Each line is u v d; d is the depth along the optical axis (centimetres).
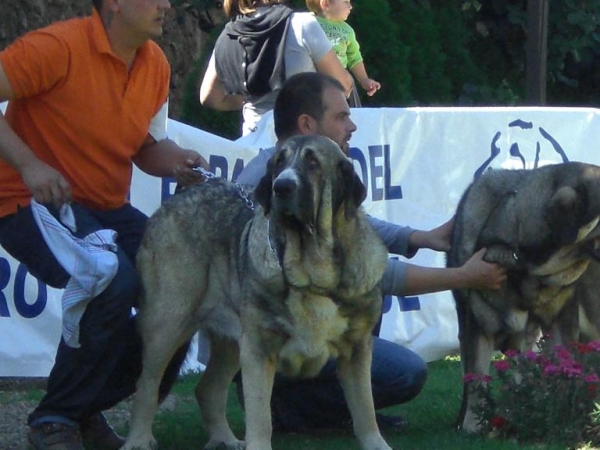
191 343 994
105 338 817
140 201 1142
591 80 2239
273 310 766
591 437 866
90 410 841
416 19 1816
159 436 928
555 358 880
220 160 1160
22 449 888
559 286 909
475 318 927
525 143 1302
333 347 788
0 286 1107
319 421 952
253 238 773
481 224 929
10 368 1109
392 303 1237
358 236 764
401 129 1241
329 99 857
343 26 1444
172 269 844
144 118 877
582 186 885
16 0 1675
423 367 930
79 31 840
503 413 885
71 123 842
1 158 820
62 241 803
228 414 1022
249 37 1280
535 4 1595
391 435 920
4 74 811
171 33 1873
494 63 2155
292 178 723
